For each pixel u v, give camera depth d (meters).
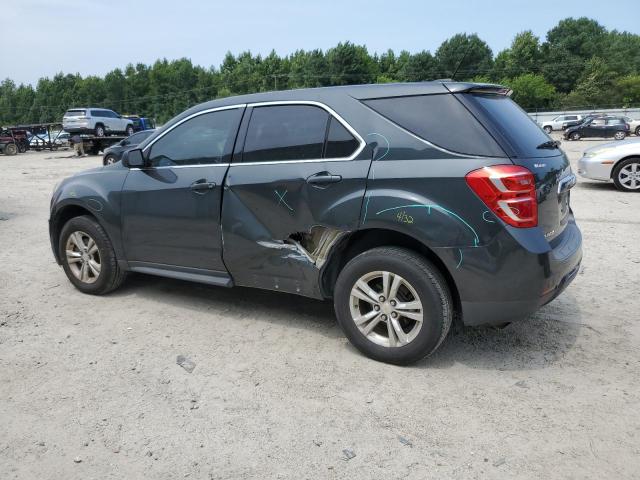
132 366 3.61
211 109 4.29
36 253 6.79
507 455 2.65
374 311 3.55
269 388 3.31
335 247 3.63
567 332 4.09
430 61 89.12
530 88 83.06
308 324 4.31
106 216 4.71
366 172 3.46
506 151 3.19
